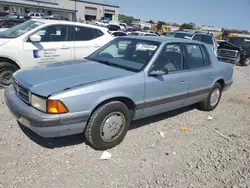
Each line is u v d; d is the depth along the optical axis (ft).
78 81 9.77
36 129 8.95
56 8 170.09
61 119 8.86
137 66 11.63
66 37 20.16
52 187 8.18
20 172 8.75
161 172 9.57
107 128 10.42
